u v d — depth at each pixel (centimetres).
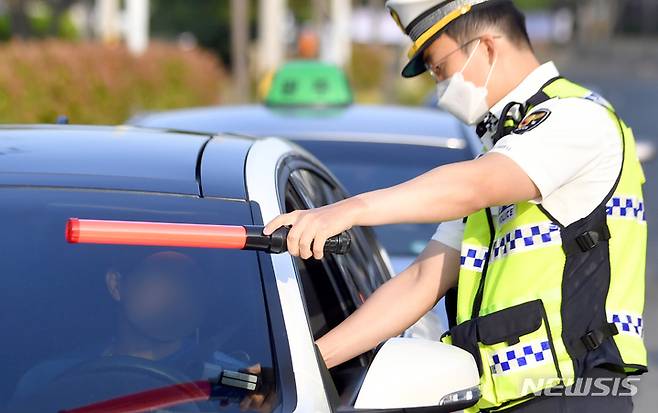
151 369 516
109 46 2605
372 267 763
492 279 579
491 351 569
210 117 1221
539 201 553
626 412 574
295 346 521
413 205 518
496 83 603
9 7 4897
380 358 529
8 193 563
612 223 566
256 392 506
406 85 5569
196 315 534
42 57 2117
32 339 518
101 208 553
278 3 4788
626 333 564
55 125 704
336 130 1153
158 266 545
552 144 550
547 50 13475
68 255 545
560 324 560
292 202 628
